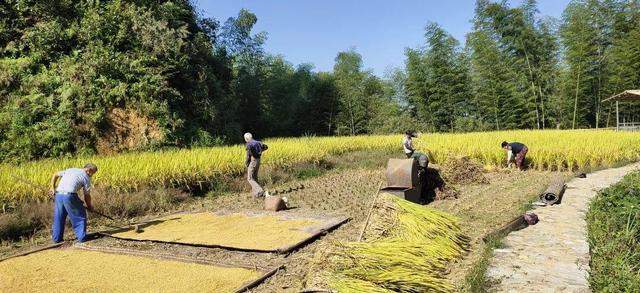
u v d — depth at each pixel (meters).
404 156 21.03
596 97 35.28
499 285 5.11
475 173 13.73
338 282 4.84
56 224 8.25
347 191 13.36
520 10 35.34
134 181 12.12
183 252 7.29
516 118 36.59
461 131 36.88
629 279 4.69
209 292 5.52
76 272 6.41
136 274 6.25
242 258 6.89
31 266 6.74
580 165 16.44
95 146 20.19
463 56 38.09
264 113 40.88
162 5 25.69
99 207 10.24
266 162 16.72
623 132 23.92
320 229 8.29
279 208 10.57
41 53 21.53
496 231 7.19
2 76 19.94
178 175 13.03
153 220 9.79
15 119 19.03
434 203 10.68
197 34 27.25
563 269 5.57
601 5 34.09
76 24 22.61
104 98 20.94
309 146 20.47
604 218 7.58
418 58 38.81
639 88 33.53
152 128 21.69
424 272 5.38
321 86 41.78
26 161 18.19
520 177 15.11
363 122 41.34
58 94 20.44
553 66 36.38
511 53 36.38
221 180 14.08
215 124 26.06
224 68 30.09
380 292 4.71
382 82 43.47
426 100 38.88
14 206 9.85
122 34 22.81
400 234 6.46
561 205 9.61
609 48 34.41
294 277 5.97
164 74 23.36
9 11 22.09
